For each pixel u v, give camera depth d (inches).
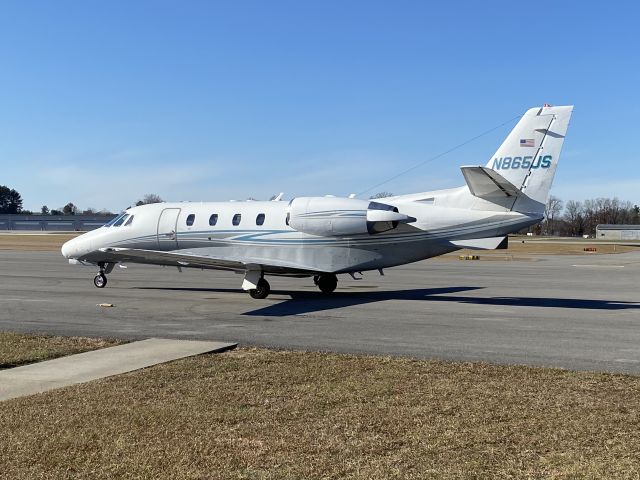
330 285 765.3
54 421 237.1
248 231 733.3
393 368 333.4
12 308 607.5
